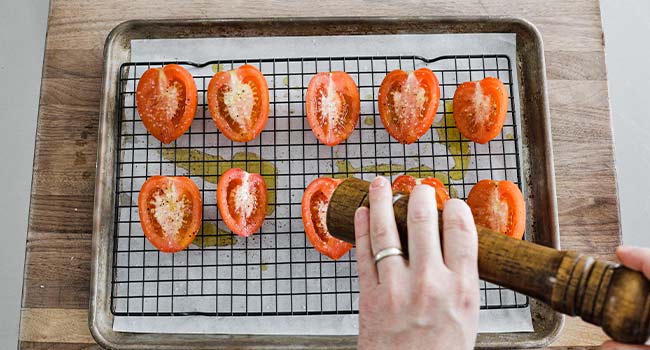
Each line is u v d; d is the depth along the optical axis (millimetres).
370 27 739
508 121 735
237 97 717
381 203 492
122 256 712
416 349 460
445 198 687
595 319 454
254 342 684
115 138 723
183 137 736
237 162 733
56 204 721
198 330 697
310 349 674
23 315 699
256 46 745
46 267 709
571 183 726
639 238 824
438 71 744
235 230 695
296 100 744
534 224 716
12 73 786
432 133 737
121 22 753
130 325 695
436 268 464
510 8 759
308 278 708
